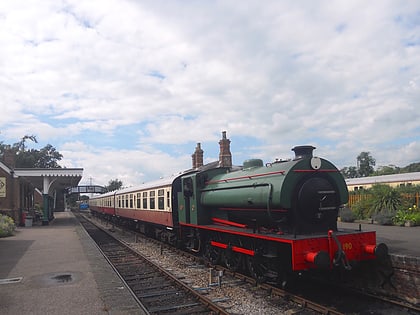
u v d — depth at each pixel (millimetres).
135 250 15680
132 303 7352
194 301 8320
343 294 8570
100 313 6754
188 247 14367
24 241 17562
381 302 7809
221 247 11234
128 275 11125
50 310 6969
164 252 15297
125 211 27375
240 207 10266
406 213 16953
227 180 11336
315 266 7645
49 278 9570
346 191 8875
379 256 7855
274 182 8578
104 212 39125
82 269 10672
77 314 6715
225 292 8828
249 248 9875
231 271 10727
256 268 9508
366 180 40844
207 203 12344
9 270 10719
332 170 8789
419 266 7496
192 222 13219
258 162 10945
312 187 8336
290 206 8250
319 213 8344
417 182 34688
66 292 8180
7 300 7660
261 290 8914
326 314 7094
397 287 8055
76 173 30719
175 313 7520
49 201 34844
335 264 7625
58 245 16000
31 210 35875
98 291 8234
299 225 8352
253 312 7422
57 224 31250
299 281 9602
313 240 7730
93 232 26781
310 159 8547
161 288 9547
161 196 17594
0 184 27828
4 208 27734
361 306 7777
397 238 11859
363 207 19078
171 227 15891
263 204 8922
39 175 29828
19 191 29188
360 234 8148
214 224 12438
